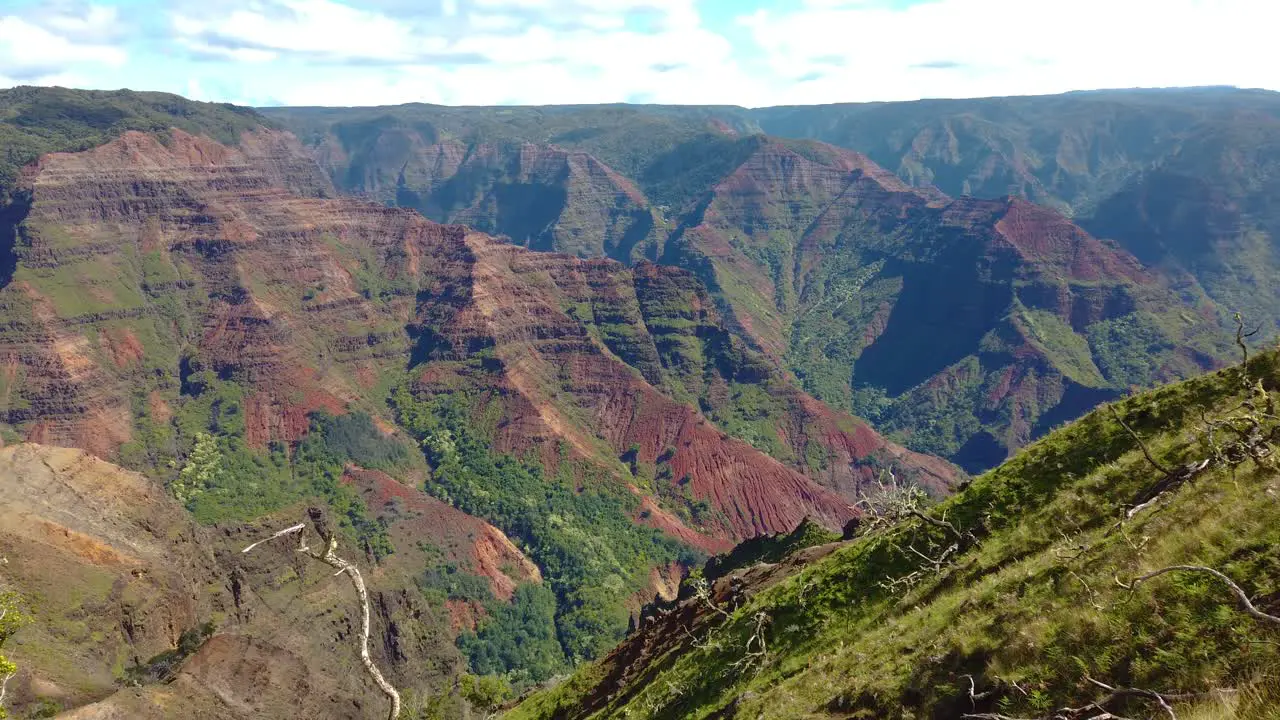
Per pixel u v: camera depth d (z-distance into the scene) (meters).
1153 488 21.95
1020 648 15.60
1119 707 12.01
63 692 53.34
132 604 65.81
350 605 90.88
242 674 54.84
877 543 32.16
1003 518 27.81
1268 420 18.34
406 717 69.94
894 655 21.30
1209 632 12.09
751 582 44.69
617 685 47.72
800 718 20.77
